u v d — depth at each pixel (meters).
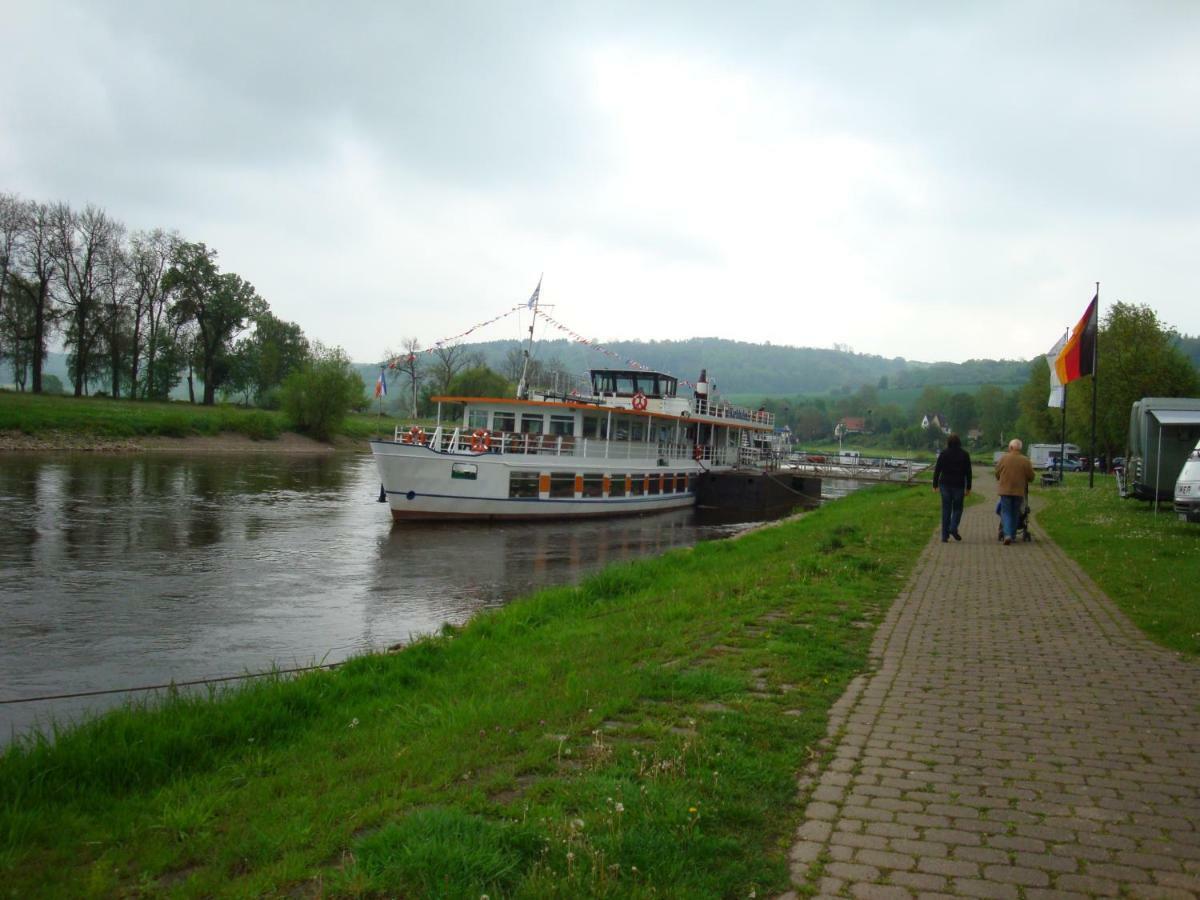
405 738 7.18
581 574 23.06
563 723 6.91
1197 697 7.29
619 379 45.09
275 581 20.92
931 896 4.15
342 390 85.44
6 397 67.31
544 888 4.12
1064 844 4.67
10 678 12.59
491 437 34.28
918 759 5.94
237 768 6.91
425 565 23.94
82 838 5.60
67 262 79.19
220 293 92.81
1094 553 15.69
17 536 25.56
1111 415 56.44
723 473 47.34
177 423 71.88
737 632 10.08
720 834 4.80
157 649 14.45
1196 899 4.09
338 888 4.29
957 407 161.12
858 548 17.48
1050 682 7.77
